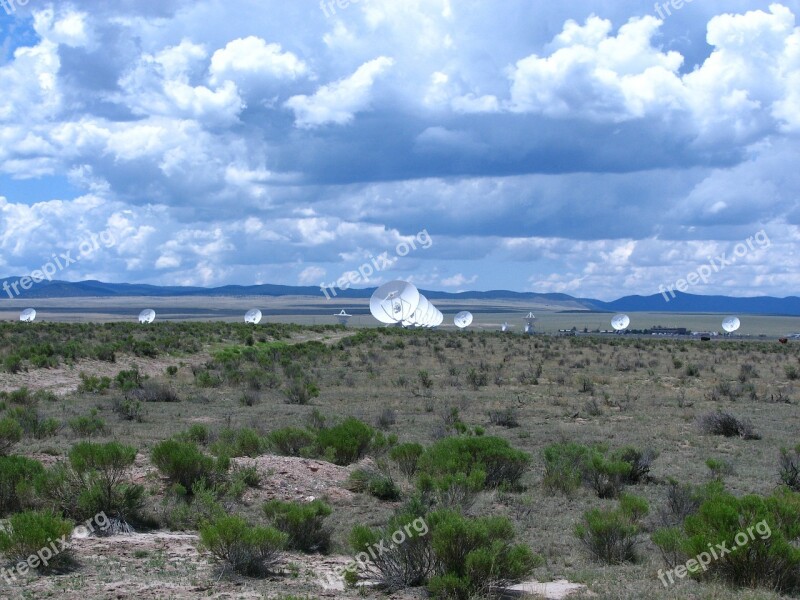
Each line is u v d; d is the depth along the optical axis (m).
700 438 31.55
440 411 38.69
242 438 23.25
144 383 44.94
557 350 88.75
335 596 12.13
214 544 13.29
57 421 29.20
